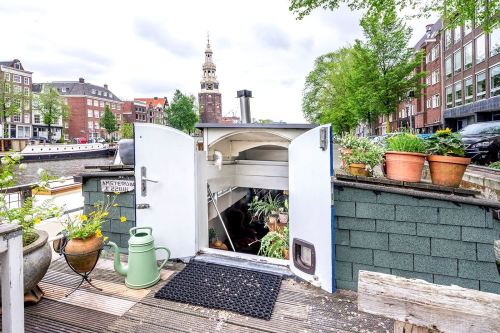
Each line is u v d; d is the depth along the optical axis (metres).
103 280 2.72
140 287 2.55
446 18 6.48
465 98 21.86
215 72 71.75
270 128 3.41
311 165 2.55
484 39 19.52
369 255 2.62
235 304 2.29
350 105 22.44
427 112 28.67
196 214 3.13
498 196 3.24
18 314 1.52
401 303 0.92
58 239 2.61
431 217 2.43
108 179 3.47
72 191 6.32
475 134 8.26
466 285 2.34
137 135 3.06
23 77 44.12
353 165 3.00
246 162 4.63
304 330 2.01
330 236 2.38
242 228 5.00
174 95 53.03
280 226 3.79
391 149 2.69
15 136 42.59
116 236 3.50
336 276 2.72
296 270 2.75
